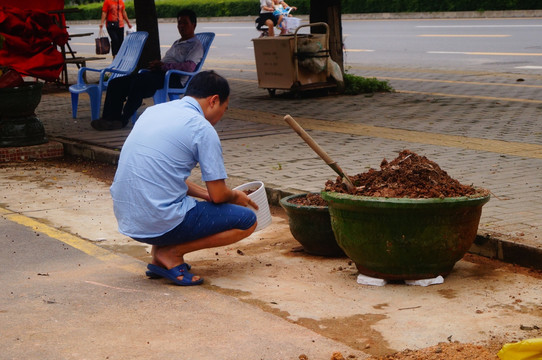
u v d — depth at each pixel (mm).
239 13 38062
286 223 6391
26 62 8961
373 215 4594
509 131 9680
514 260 5105
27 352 3848
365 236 4672
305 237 5426
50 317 4324
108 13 21391
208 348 3871
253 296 4664
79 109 12953
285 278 5016
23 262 5398
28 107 9125
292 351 3824
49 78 9266
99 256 5559
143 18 16062
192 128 4754
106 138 9820
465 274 4969
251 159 8352
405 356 3748
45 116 12156
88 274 5133
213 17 38938
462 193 4648
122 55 11328
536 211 5848
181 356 3781
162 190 4715
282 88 13617
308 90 13664
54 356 3799
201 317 4301
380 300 4551
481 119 10688
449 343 3891
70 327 4172
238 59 21562
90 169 8672
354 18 33562
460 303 4457
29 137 9203
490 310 4336
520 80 14734
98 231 6199
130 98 10484
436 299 4531
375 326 4152
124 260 5461
